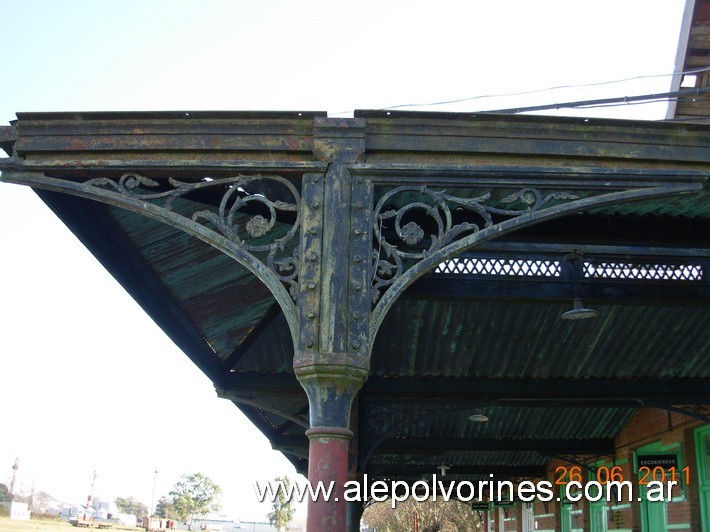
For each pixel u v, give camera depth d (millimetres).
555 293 8148
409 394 10625
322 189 5266
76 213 5914
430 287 8133
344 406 4848
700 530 12242
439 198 5324
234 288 8250
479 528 31906
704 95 9898
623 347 10344
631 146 5477
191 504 82625
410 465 19094
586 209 5449
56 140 5375
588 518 16906
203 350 9625
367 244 5152
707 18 9562
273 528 68250
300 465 17250
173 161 5320
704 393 10625
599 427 15055
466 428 14984
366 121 5398
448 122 5418
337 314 4953
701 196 6793
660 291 8180
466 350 10438
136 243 6668
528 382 10664
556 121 5426
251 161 5316
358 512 10445
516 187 5398
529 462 19281
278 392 10391
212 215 5273
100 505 98750
